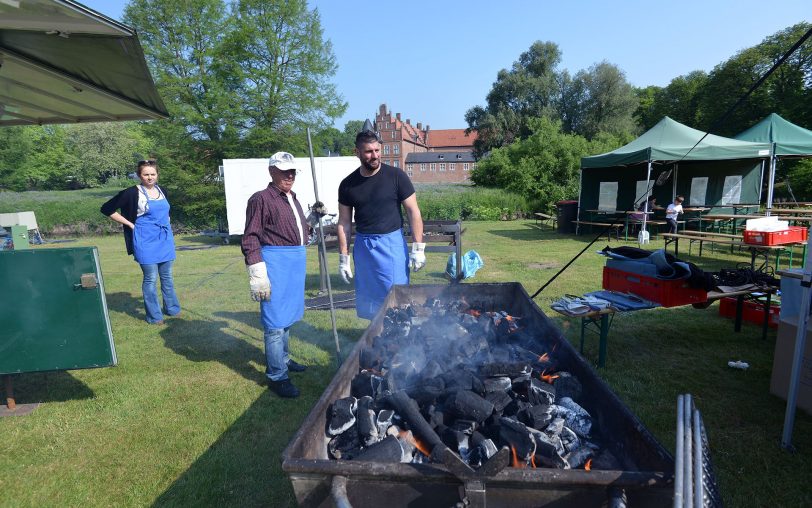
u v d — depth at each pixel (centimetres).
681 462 116
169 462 261
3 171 2703
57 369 303
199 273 857
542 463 152
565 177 2130
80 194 2639
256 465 257
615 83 3862
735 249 971
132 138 4322
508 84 4184
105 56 293
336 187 1139
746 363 375
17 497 234
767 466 246
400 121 7575
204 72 2147
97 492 237
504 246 1104
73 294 296
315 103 2262
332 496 126
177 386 359
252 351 436
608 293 408
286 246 319
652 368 374
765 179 1872
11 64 296
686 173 1286
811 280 249
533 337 280
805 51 2392
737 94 2619
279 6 2148
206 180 1916
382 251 346
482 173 2742
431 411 186
